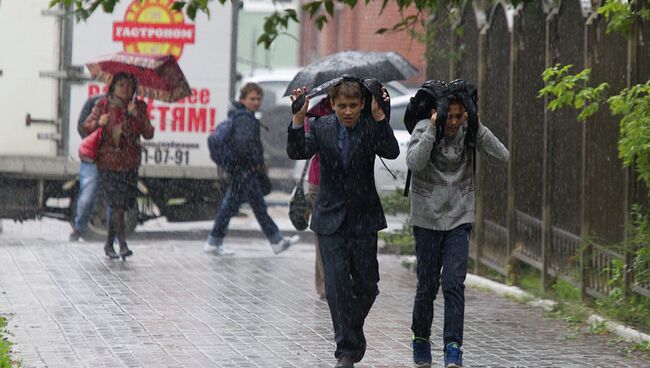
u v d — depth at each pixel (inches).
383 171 1466.5
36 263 1204.5
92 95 1460.4
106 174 1251.8
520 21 1099.3
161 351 799.1
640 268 903.7
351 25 2869.1
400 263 1306.6
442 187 751.7
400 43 2509.8
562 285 1039.0
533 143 1089.4
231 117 1330.0
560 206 1031.0
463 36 1245.7
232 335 861.2
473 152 759.1
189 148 1475.1
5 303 967.0
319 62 1071.6
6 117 1456.7
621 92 876.6
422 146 732.7
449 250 747.4
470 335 889.5
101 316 920.9
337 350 730.2
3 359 719.1
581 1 973.2
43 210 1467.8
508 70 1143.6
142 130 1263.5
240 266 1245.7
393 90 1690.5
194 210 1492.4
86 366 748.0
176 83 1323.8
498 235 1146.7
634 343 858.1
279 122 1924.2
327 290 724.7
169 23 1464.1
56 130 1459.2
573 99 935.7
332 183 725.9
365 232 724.0
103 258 1262.3
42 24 1456.7
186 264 1244.5
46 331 856.9
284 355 796.6
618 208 941.8
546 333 900.0
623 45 926.4
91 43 1461.6
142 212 1492.4
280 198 2009.1
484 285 1130.0
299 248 1448.1
